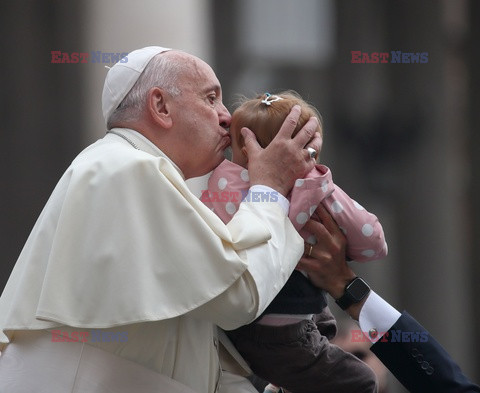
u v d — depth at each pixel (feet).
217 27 151.74
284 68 156.15
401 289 159.74
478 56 162.09
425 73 161.48
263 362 41.98
